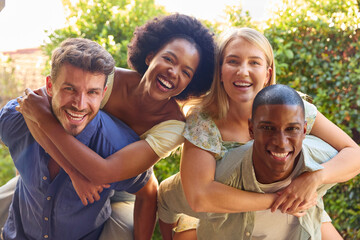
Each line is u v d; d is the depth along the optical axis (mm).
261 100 1982
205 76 2465
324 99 3770
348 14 3857
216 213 2342
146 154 2346
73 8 4383
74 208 2445
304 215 2307
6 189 2949
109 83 2467
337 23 3836
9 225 2666
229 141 2375
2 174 5758
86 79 2076
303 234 2320
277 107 1935
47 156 2352
